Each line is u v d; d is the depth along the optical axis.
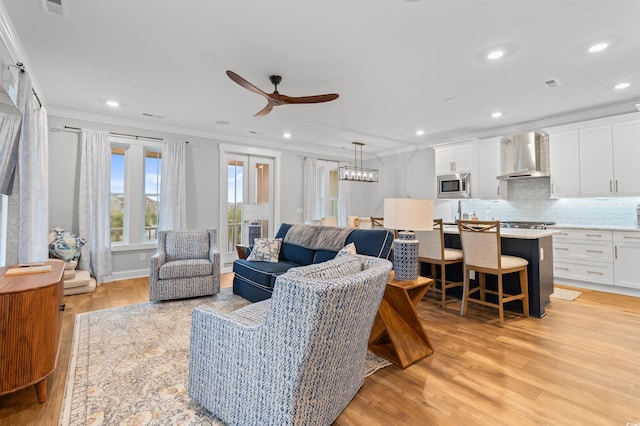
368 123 4.98
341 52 2.72
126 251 4.81
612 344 2.54
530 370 2.14
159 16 2.21
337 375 1.51
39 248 3.25
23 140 2.63
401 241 2.47
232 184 5.90
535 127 4.90
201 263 3.76
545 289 3.36
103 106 4.12
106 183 4.52
